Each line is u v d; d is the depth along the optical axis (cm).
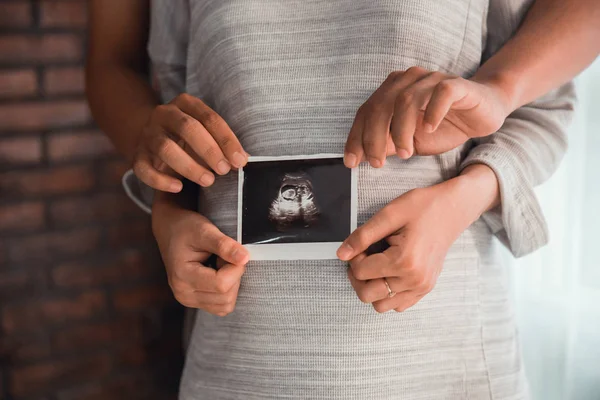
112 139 115
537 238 94
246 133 92
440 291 89
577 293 140
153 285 195
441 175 91
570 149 137
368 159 79
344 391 85
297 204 86
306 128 89
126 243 191
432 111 71
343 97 88
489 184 88
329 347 86
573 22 91
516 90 86
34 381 182
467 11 92
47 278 183
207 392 95
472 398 91
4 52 176
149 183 92
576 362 142
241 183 89
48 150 181
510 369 97
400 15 87
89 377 189
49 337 184
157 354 197
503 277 101
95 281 188
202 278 87
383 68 87
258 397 89
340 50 89
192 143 87
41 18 179
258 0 93
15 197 179
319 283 86
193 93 105
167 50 115
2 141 177
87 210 186
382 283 80
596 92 138
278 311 88
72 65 183
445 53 90
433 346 89
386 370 86
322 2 91
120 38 123
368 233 79
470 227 94
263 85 91
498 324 97
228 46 94
